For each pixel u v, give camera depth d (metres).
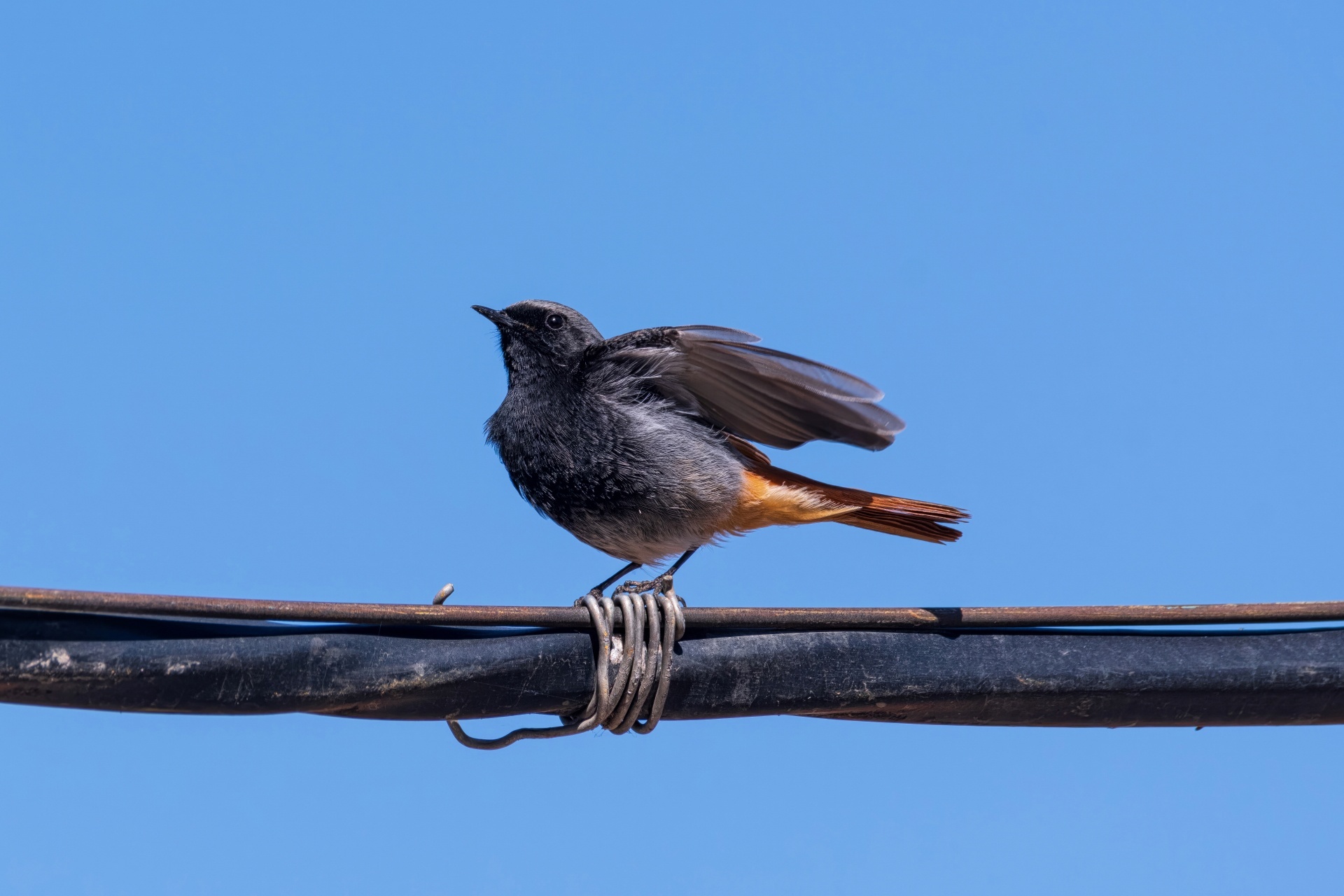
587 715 8.18
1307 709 9.17
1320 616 8.90
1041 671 8.84
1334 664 9.12
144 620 7.27
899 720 8.87
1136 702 8.99
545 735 8.22
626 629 8.16
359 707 7.69
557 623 8.08
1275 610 8.91
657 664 8.18
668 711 8.31
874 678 8.61
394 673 7.70
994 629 8.93
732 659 8.38
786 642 8.52
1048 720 9.02
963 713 8.87
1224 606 8.89
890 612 8.66
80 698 7.08
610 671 8.12
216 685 7.30
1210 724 9.18
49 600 6.79
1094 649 8.98
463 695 7.89
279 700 7.45
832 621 8.56
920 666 8.68
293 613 7.32
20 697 6.98
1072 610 8.82
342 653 7.58
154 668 7.16
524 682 8.02
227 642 7.35
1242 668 9.05
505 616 7.91
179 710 7.29
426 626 7.82
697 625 8.30
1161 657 9.01
